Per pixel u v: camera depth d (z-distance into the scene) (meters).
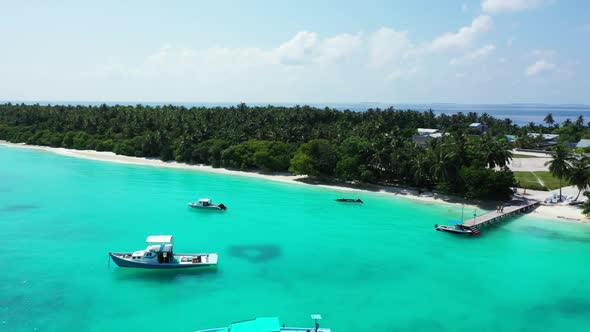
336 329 46.62
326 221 87.88
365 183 121.38
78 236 74.69
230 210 95.12
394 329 46.97
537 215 93.62
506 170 105.19
